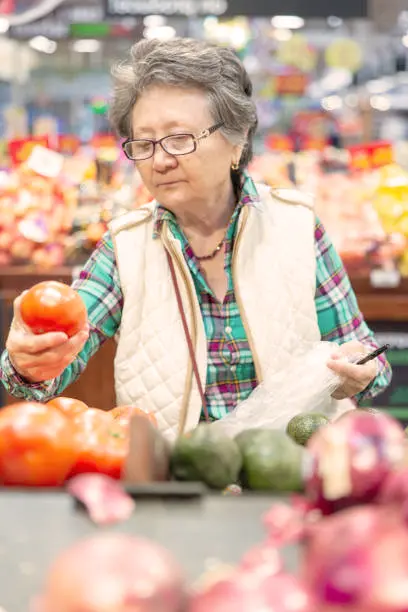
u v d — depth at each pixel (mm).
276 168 5355
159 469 1340
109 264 2672
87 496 1140
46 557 1041
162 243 2625
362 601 790
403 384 4238
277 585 819
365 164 5012
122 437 1542
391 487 1018
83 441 1486
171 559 852
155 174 2428
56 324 1824
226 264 2619
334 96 11922
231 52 2475
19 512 1162
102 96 9914
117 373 2631
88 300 2611
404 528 864
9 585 982
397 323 4234
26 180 4688
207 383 2576
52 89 9914
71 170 4957
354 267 4516
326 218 4762
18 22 6266
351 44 9805
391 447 1092
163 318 2590
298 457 1402
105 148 5438
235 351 2574
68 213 4660
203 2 5941
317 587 812
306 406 2154
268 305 2598
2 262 4559
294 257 2664
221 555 1036
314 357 2236
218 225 2621
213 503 1180
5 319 4262
